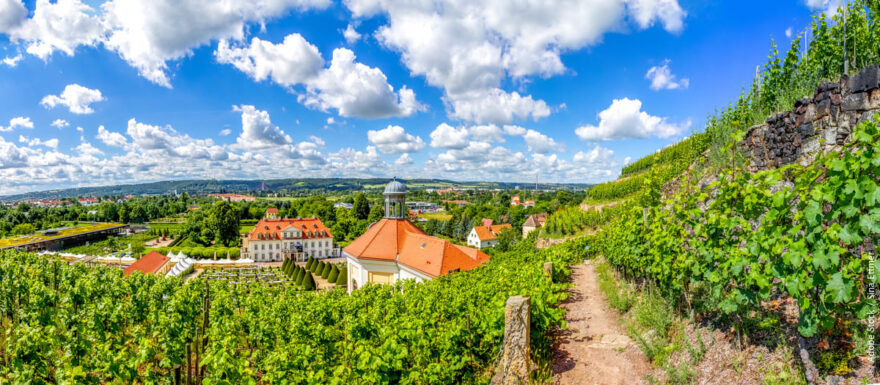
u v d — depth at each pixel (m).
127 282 17.94
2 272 16.53
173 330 11.06
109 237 89.81
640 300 10.81
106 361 8.24
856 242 4.74
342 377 8.48
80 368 8.17
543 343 9.12
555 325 10.41
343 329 12.74
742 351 6.46
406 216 30.00
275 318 14.05
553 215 53.59
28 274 18.66
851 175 4.83
